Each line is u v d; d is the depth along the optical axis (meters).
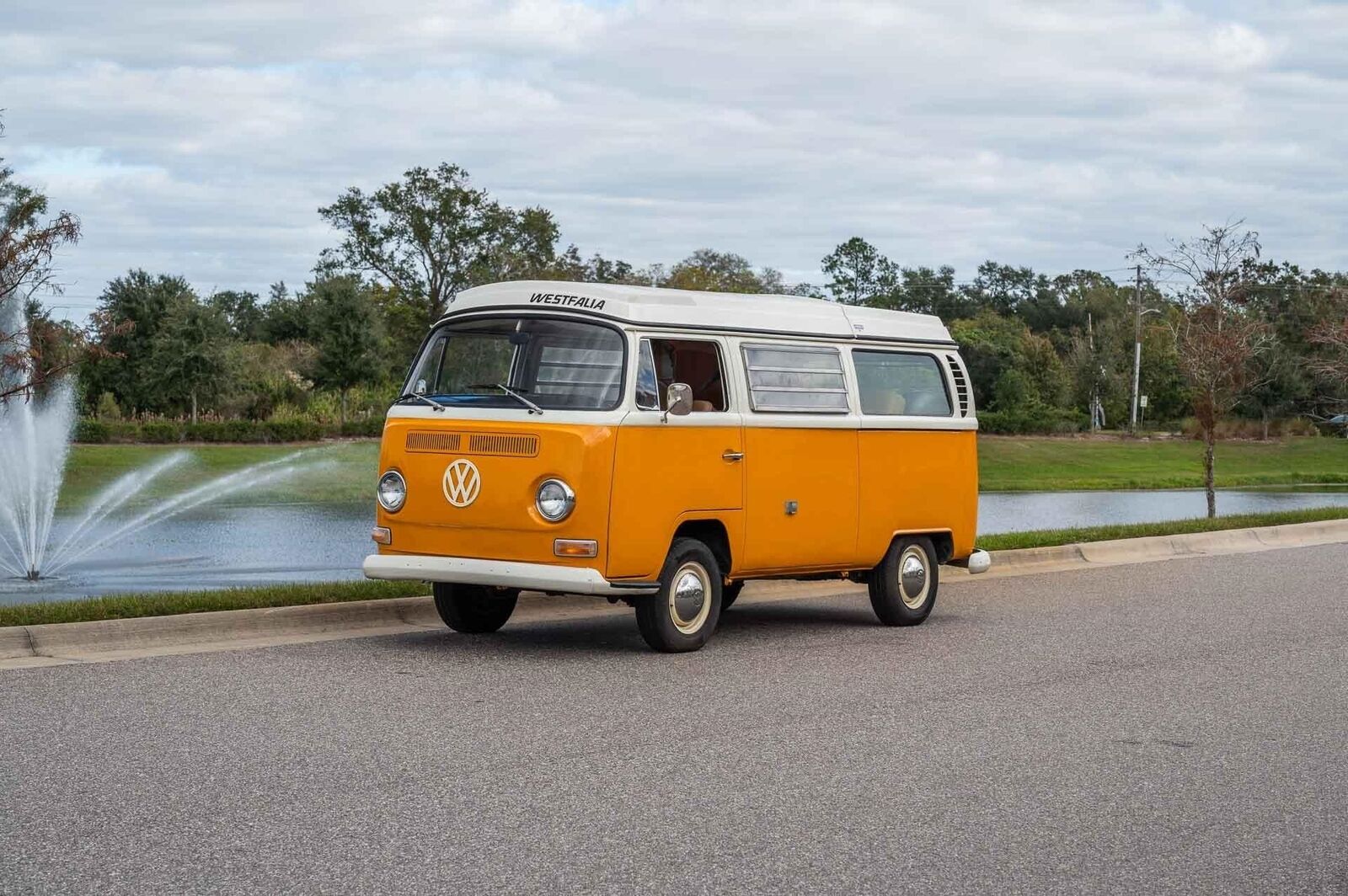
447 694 9.27
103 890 5.47
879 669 10.62
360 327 54.19
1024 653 11.48
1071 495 40.72
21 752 7.53
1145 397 75.56
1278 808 7.08
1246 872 6.08
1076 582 16.67
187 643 10.98
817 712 9.05
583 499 10.33
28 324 19.72
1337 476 50.84
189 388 50.66
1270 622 13.36
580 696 9.34
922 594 13.22
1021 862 6.12
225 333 51.78
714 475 11.15
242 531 25.02
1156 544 20.44
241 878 5.65
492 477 10.54
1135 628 12.95
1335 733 8.74
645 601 10.90
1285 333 68.94
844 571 12.70
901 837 6.44
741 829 6.50
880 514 12.66
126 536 23.84
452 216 73.75
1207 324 25.42
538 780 7.24
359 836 6.23
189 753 7.58
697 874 5.85
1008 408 68.75
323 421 51.56
